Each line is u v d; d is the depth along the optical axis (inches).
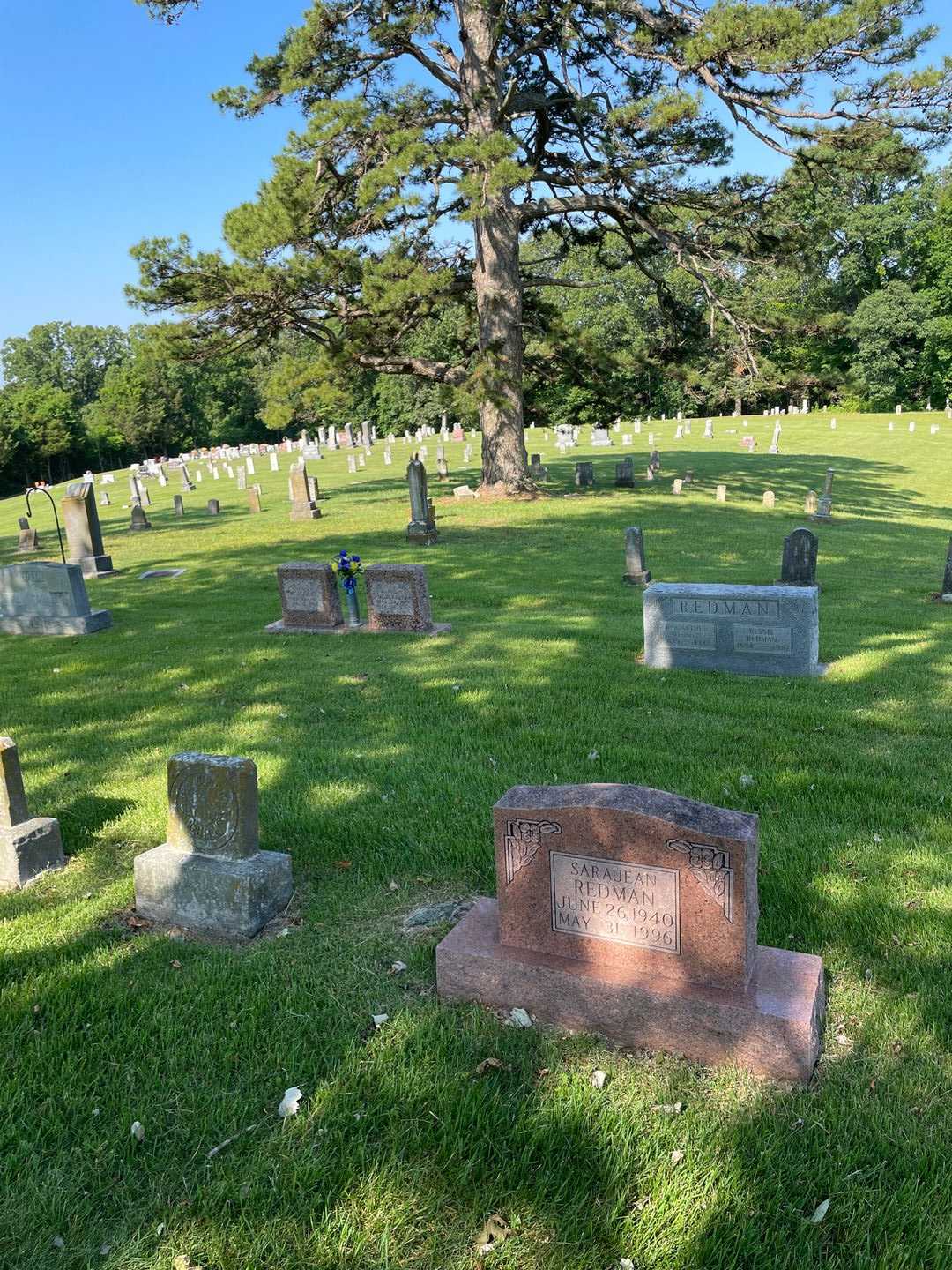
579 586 719.7
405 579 567.2
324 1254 138.6
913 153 933.8
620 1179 149.2
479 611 640.4
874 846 252.4
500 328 1195.3
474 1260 136.9
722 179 1090.7
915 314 3176.7
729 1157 151.4
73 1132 165.5
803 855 246.8
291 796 302.7
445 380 1224.2
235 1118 165.9
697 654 467.2
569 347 1242.6
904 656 477.7
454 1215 145.0
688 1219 141.3
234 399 4542.3
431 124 1135.0
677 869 173.9
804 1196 144.0
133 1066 180.4
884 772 305.6
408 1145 157.9
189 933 231.3
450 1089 169.0
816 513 1192.2
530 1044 182.2
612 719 373.4
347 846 267.6
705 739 343.3
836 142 933.2
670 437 2571.4
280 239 992.2
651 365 1306.6
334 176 1077.8
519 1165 152.5
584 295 3024.1
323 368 1106.7
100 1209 149.5
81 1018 196.5
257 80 1125.1
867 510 1332.4
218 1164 155.6
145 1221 146.5
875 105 893.2
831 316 1150.3
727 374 1311.5
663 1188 146.8
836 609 631.8
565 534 988.6
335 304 1117.7
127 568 933.2
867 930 211.5
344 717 396.8
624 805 177.9
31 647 593.6
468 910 226.8
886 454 2101.4
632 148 1027.3
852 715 368.8
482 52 1110.4
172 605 721.0
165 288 1036.5
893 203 3164.4
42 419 3863.2
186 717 411.2
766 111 940.6
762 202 1089.4
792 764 315.9
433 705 404.5
